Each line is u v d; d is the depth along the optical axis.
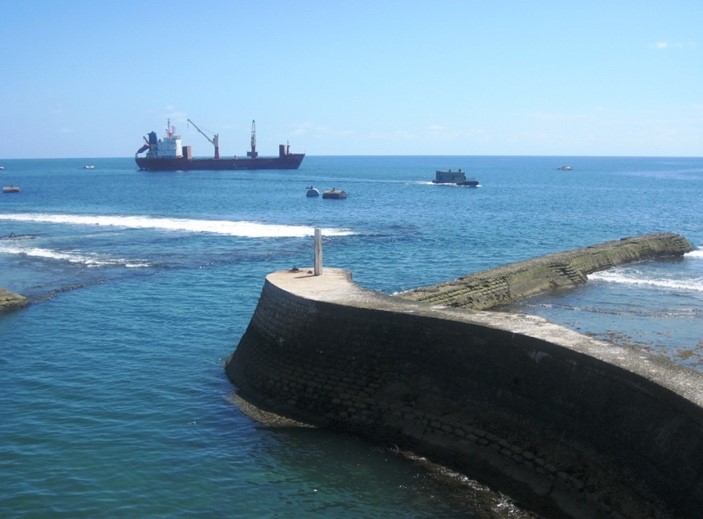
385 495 15.71
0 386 22.44
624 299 35.81
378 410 19.09
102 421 19.72
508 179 192.88
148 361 25.16
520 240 60.09
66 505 15.24
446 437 17.59
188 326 29.97
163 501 15.50
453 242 57.94
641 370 15.08
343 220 75.25
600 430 15.21
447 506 15.20
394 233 63.19
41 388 22.30
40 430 19.06
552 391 16.44
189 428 19.28
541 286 37.78
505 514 14.78
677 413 13.93
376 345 20.02
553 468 15.52
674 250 51.97
